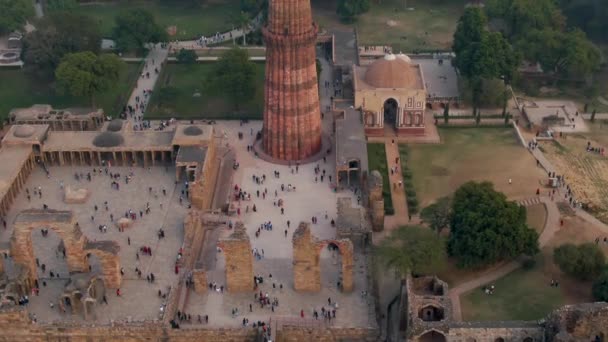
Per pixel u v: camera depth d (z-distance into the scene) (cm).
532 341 14488
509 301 16862
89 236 18650
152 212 19575
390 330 16162
